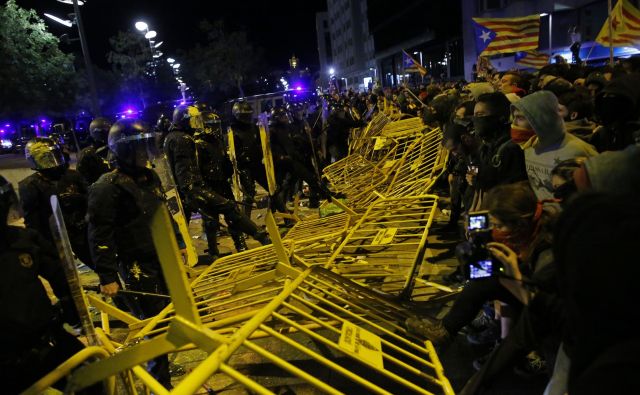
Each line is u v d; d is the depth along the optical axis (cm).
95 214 320
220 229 823
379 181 886
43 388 196
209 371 177
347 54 8325
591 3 2130
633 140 332
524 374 306
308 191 941
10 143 3838
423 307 388
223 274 503
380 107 1622
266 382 339
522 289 197
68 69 3167
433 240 598
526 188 209
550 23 1964
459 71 3434
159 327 349
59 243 222
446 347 271
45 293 229
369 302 352
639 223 90
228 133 796
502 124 340
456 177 600
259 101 2466
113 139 327
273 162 738
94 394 247
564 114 335
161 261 186
